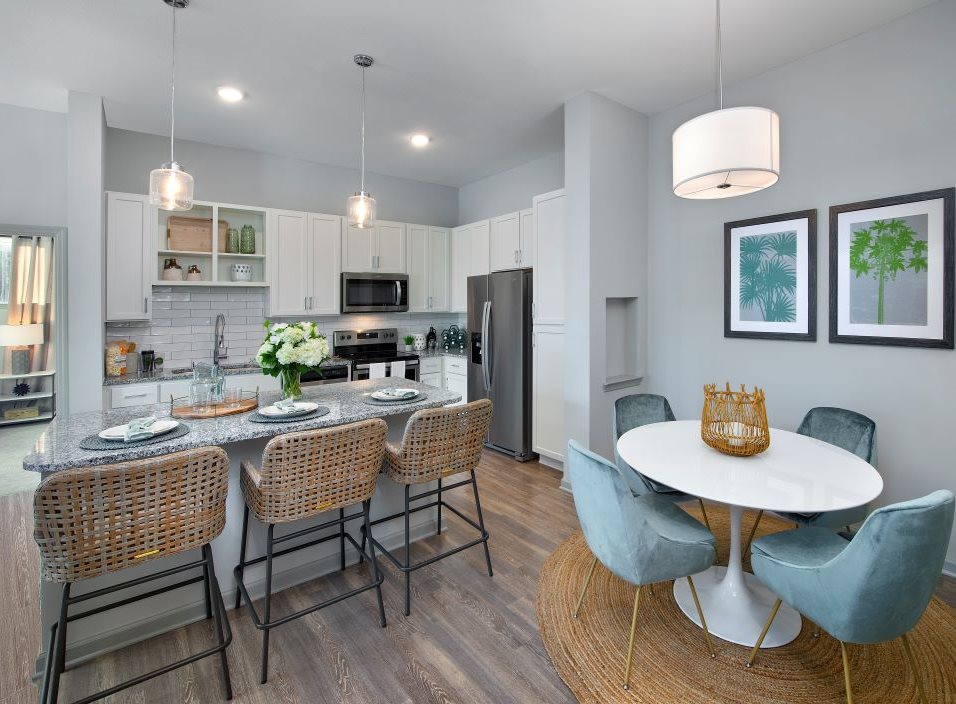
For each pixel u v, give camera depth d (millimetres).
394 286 4988
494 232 4801
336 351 4938
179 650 1920
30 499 3312
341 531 2416
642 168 3676
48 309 3658
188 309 4180
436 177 5375
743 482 1772
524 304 4176
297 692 1711
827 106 2775
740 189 2119
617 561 1716
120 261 3633
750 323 3148
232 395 2479
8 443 3869
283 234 4387
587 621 2078
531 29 2557
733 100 3201
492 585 2363
